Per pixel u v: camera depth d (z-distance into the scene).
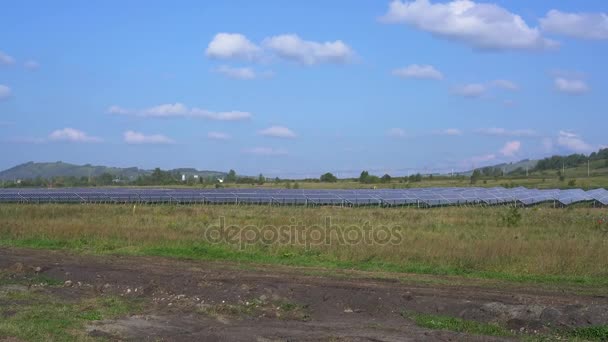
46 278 19.80
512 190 68.81
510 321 13.77
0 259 23.17
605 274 19.31
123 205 50.44
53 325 13.33
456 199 57.25
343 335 12.77
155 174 114.19
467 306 14.93
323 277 19.25
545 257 20.34
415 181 107.19
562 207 56.81
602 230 29.92
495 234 27.33
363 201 54.81
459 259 21.20
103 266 21.66
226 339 12.52
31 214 39.53
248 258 23.64
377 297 15.85
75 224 30.98
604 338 12.37
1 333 12.52
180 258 24.03
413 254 22.19
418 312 14.95
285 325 13.84
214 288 17.23
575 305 14.53
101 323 13.92
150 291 17.62
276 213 41.16
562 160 137.00
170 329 13.53
